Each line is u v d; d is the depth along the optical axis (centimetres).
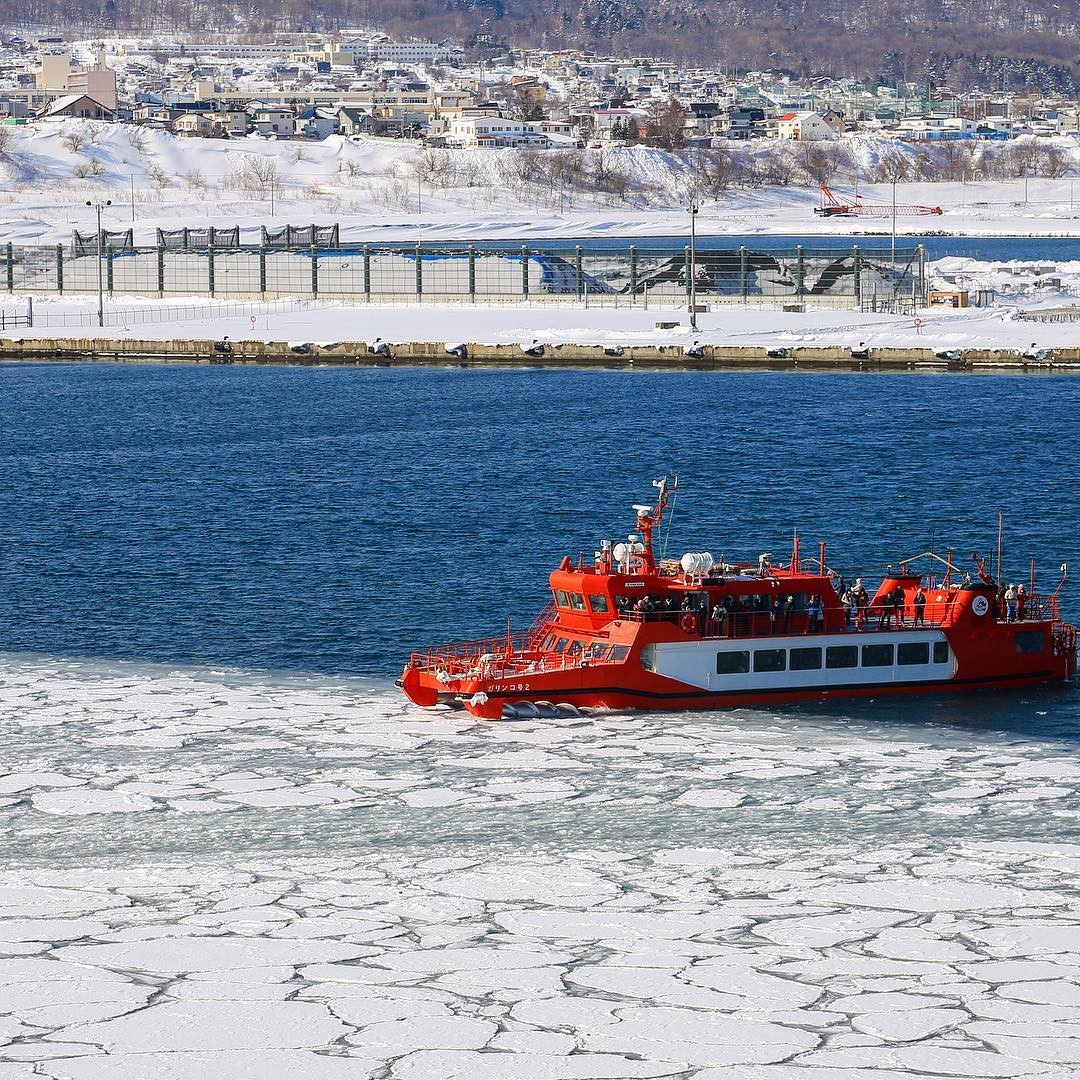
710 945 8869
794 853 10188
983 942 8888
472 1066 7619
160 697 13338
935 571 17350
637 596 13188
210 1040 7862
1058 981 8419
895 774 11556
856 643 13262
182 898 9519
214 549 18700
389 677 13925
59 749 12088
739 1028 7950
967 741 12269
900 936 8969
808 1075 7531
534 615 15675
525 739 12325
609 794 11200
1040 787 11288
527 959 8700
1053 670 13712
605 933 9031
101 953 8775
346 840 10419
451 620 15550
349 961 8675
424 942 8925
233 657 14462
